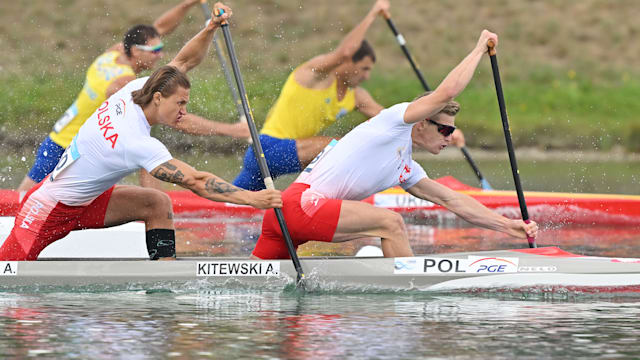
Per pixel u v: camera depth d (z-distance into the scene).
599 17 85.50
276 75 69.50
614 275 16.02
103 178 16.22
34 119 56.56
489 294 15.88
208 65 63.22
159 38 24.86
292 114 24.69
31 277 16.28
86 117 24.23
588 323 13.28
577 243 23.05
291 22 79.69
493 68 16.80
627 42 82.19
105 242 18.44
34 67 69.12
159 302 14.93
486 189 29.53
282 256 16.94
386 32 80.69
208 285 16.27
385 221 15.93
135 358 11.19
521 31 82.62
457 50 79.00
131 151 15.65
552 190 35.06
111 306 14.50
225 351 11.52
